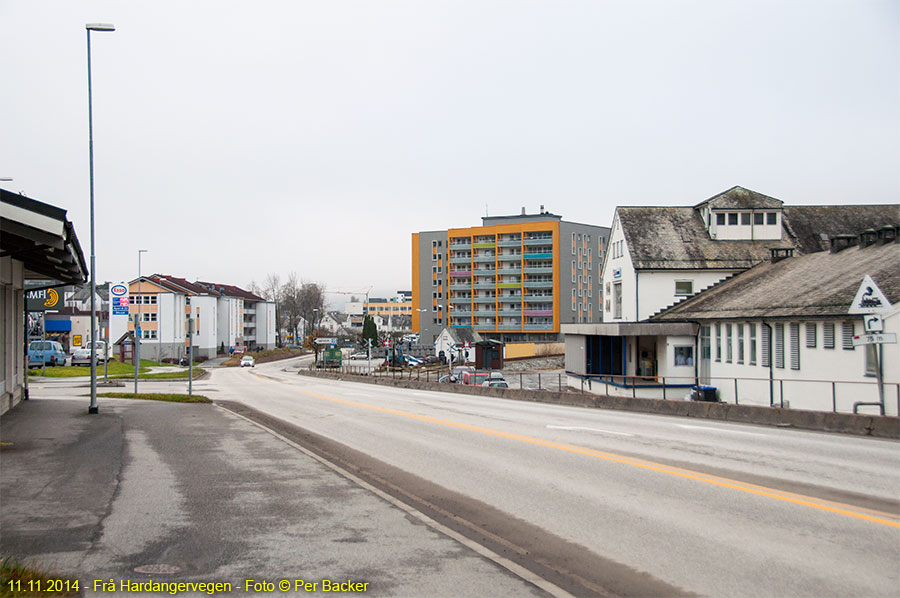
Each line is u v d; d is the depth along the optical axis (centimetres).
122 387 3953
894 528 812
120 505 908
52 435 1549
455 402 2875
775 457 1321
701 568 686
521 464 1277
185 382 4869
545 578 665
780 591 622
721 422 2006
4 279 1791
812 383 2673
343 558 700
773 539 774
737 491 1015
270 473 1136
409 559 699
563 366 8662
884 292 2356
